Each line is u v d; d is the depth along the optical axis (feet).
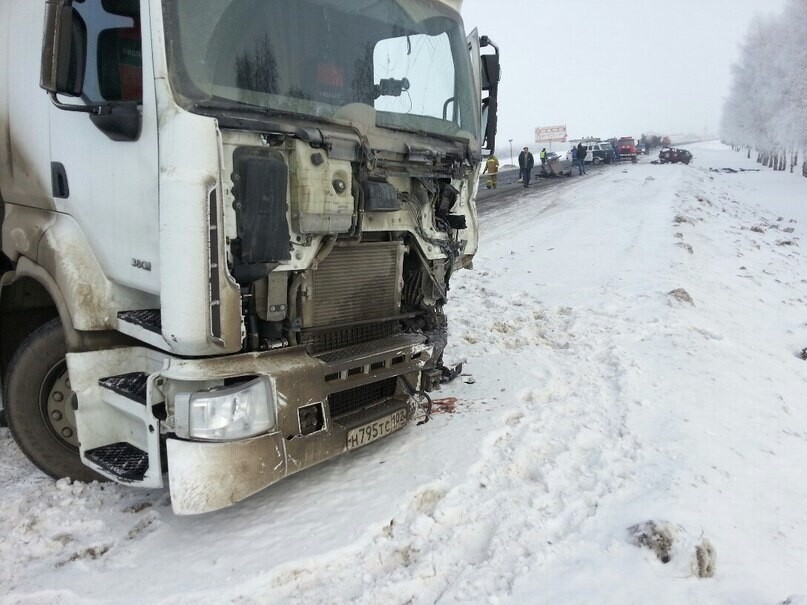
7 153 12.30
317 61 10.57
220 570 9.05
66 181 10.84
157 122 8.81
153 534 10.10
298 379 9.95
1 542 9.88
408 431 13.92
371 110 11.43
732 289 32.09
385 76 12.06
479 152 15.17
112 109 9.29
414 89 12.91
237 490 9.11
